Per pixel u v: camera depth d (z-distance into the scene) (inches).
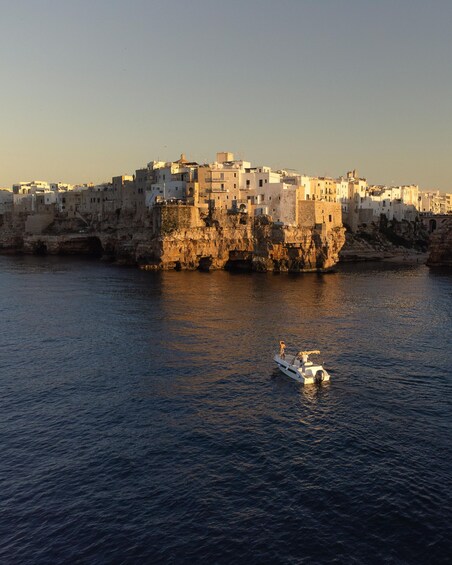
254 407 1523.1
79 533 961.5
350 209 7342.5
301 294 3567.9
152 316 2755.9
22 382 1723.7
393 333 2422.5
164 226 4916.3
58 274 4630.9
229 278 4416.8
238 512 1018.1
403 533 958.4
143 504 1045.2
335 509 1027.3
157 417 1446.9
